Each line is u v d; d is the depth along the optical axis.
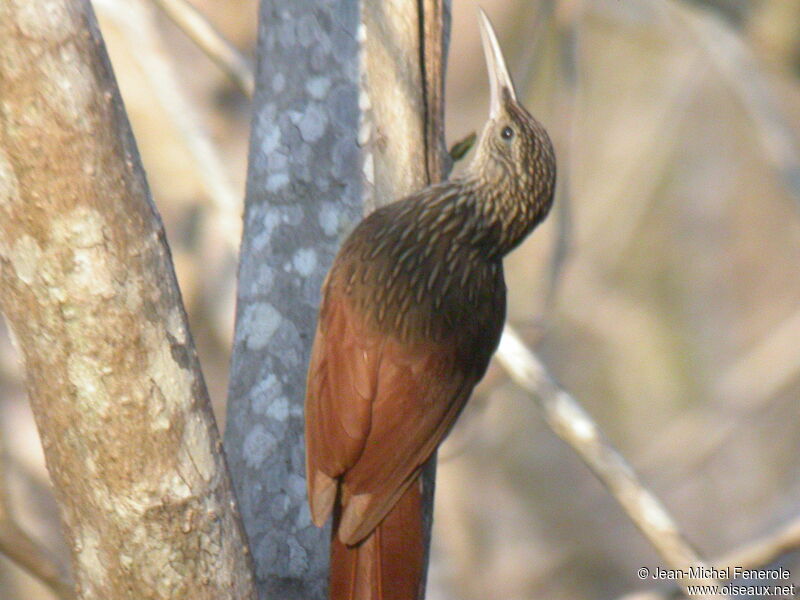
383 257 8.19
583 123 20.08
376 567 7.76
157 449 5.94
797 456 22.20
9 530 8.52
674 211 23.44
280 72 8.06
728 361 22.84
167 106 12.28
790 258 24.95
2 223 5.64
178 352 5.93
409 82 8.09
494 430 19.47
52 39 5.46
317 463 7.69
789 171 14.50
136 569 6.07
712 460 22.23
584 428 8.71
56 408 5.90
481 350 8.73
